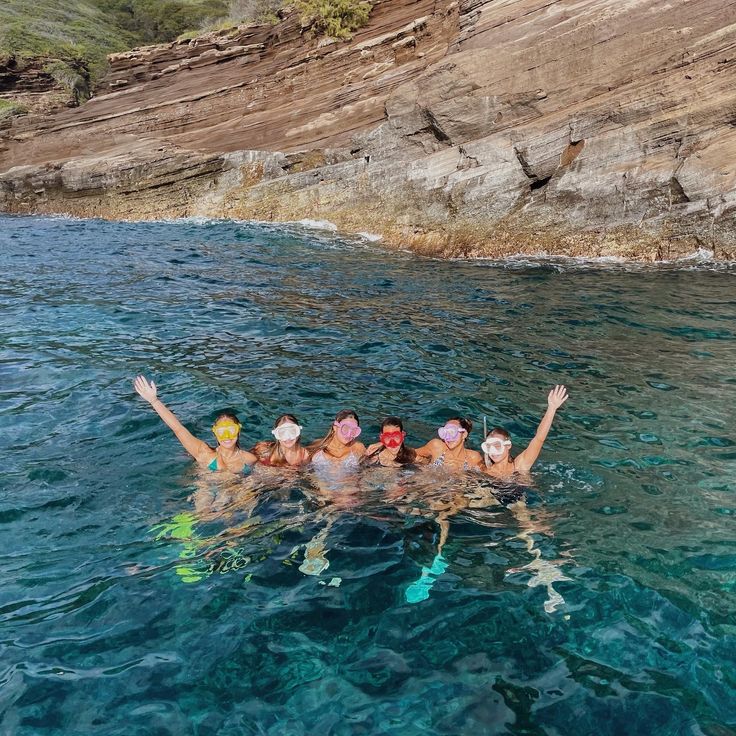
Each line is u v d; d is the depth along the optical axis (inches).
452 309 356.8
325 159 692.7
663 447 198.2
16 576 138.9
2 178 852.0
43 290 398.0
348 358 281.9
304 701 108.8
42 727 103.9
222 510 162.7
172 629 124.4
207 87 831.1
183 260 499.2
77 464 186.9
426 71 602.5
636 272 437.1
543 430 182.1
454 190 547.2
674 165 470.3
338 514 160.7
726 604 130.5
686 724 104.3
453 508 164.2
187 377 258.4
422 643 121.1
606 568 141.5
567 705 107.9
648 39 501.4
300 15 768.9
